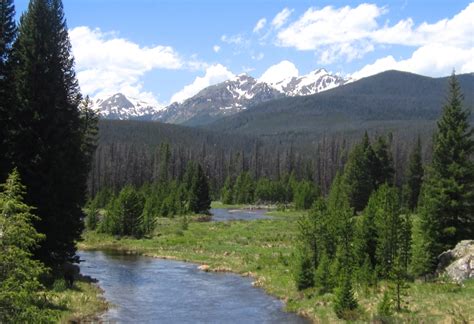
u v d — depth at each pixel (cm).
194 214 12306
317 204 4650
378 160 10369
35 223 4103
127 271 5341
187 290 4375
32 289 1636
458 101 4756
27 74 4172
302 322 3294
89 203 12269
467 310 2945
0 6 4116
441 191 4541
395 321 2848
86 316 3189
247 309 3688
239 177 18525
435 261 4291
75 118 4956
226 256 6322
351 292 3319
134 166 18238
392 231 4034
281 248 6781
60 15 4556
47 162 4200
